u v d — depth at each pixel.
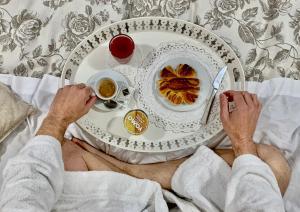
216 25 1.44
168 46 1.37
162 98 1.33
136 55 1.36
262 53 1.43
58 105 1.25
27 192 1.06
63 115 1.24
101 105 1.33
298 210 1.29
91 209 1.24
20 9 1.46
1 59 1.45
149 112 1.33
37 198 1.06
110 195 1.26
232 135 1.24
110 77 1.33
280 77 1.41
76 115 1.26
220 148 1.37
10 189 1.06
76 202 1.24
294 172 1.33
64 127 1.26
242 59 1.43
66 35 1.45
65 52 1.45
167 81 1.34
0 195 1.08
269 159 1.29
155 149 1.30
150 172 1.35
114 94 1.30
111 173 1.27
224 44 1.36
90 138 1.38
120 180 1.27
